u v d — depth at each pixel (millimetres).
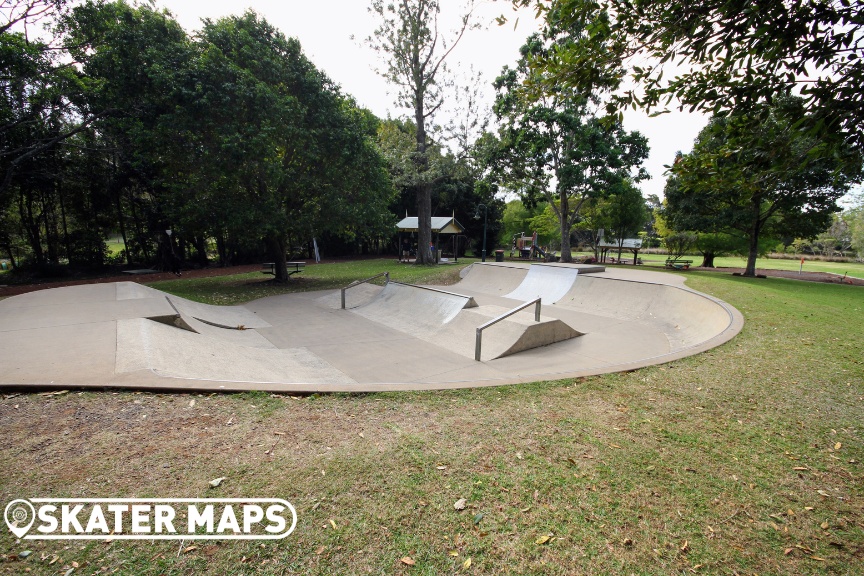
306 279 17219
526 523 2279
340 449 3002
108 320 6473
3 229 19625
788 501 2539
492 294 14094
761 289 11133
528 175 20906
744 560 2062
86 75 16703
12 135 15711
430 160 22031
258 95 12352
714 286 11383
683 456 3035
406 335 8438
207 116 12312
